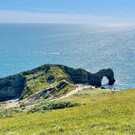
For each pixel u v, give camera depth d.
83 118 19.80
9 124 22.36
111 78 192.88
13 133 17.22
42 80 181.88
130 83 185.25
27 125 20.20
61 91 161.50
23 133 16.95
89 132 14.23
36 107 33.50
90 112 22.62
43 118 23.14
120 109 21.92
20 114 30.98
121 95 47.47
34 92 165.88
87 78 193.88
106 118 18.41
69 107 32.78
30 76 191.50
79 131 14.88
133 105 24.34
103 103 31.45
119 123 15.74
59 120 20.25
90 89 137.75
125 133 13.02
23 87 188.88
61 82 171.00
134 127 14.09
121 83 187.12
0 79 183.25
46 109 31.98
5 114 31.88
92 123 16.78
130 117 17.58
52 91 161.12
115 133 13.16
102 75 193.38
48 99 145.12
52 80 182.12
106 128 14.68
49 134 15.38
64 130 15.97
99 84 196.00
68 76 192.12
